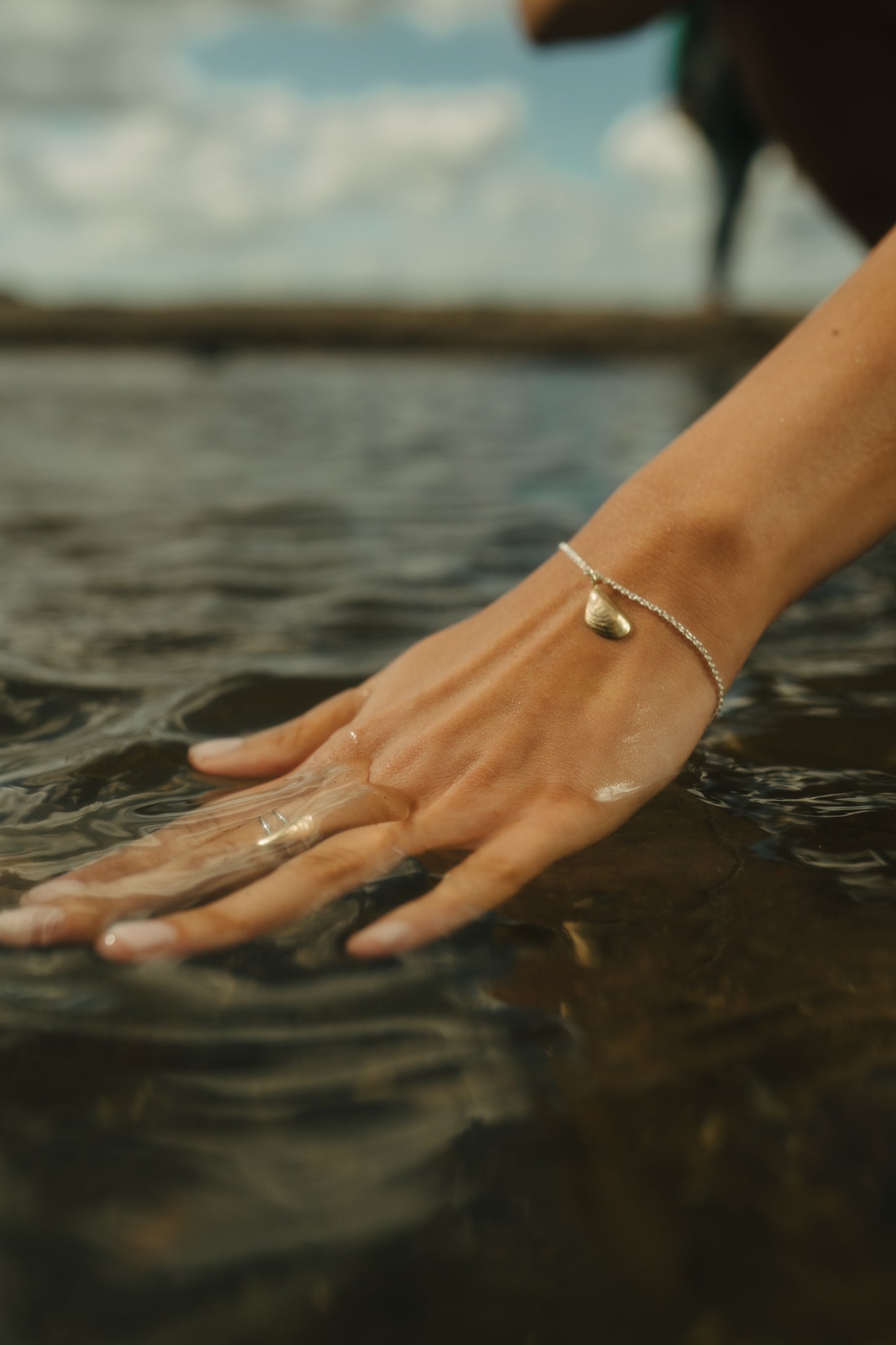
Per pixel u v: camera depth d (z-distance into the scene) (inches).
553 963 17.6
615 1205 15.3
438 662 22.0
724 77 78.5
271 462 60.2
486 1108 16.0
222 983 17.3
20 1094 16.1
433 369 179.8
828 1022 16.9
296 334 231.9
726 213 217.8
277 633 27.3
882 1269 14.4
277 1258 14.4
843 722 23.1
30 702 23.8
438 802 20.3
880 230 35.8
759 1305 13.9
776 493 20.9
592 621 21.0
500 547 35.6
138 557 34.2
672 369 178.4
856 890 18.8
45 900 18.3
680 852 19.5
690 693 20.8
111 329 233.0
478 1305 13.8
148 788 21.1
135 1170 15.5
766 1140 15.8
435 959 17.7
